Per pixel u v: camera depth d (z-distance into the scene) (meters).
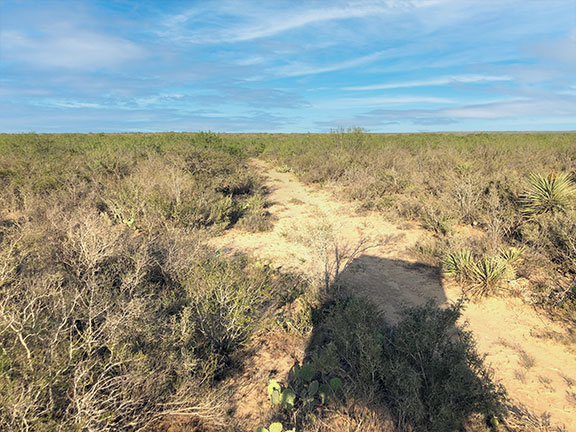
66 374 2.36
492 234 6.05
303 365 3.43
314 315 4.15
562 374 3.32
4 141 19.89
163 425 2.63
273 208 10.16
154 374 2.66
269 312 4.35
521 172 9.49
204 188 9.51
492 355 3.62
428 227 7.81
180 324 3.26
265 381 3.23
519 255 5.59
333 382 3.03
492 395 2.65
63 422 2.11
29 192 8.27
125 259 4.73
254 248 6.76
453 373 2.73
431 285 5.18
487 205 7.68
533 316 4.30
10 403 1.92
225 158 12.65
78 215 5.93
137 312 2.99
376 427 2.66
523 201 7.18
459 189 8.33
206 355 3.32
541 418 2.82
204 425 2.66
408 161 14.09
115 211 7.49
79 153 15.26
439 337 3.12
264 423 2.74
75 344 2.46
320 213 9.33
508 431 2.70
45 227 5.35
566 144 17.03
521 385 3.19
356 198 10.73
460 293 4.91
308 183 14.23
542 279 5.06
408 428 2.61
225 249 6.65
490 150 14.64
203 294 3.73
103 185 9.63
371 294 4.92
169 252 4.86
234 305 3.64
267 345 3.76
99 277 4.18
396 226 8.05
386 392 3.00
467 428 2.62
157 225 7.09
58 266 4.24
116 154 12.16
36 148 17.19
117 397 2.46
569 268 5.16
